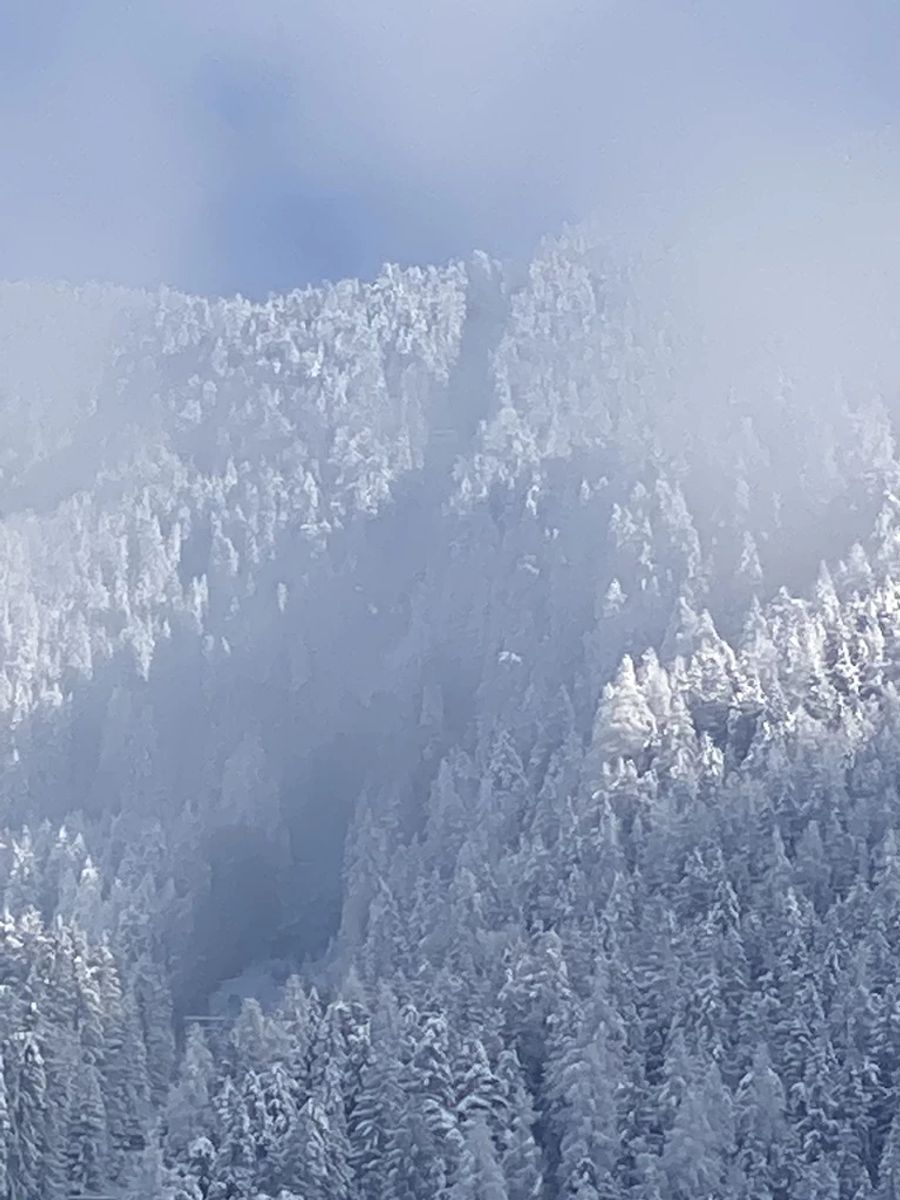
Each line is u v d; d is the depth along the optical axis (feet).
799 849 303.48
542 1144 262.88
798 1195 245.04
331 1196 254.88
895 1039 263.70
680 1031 267.59
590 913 299.58
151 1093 314.55
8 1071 283.59
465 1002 285.02
